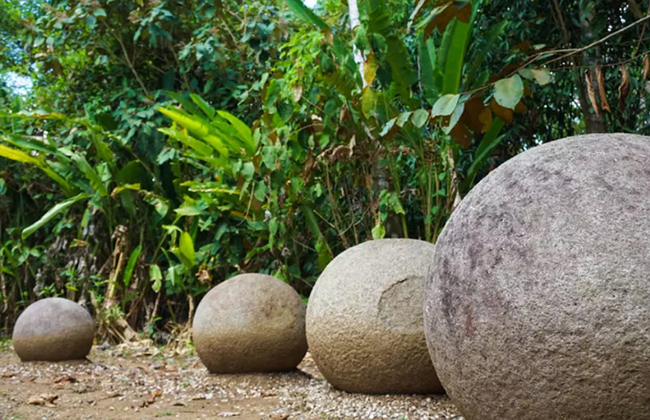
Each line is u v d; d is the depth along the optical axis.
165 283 8.52
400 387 3.66
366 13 5.84
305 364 6.05
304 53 6.20
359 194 6.63
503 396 2.02
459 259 2.18
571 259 1.92
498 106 2.78
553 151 2.24
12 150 8.12
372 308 3.62
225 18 8.62
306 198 6.61
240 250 7.85
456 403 2.25
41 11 10.98
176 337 7.84
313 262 7.49
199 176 8.48
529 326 1.94
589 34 5.77
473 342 2.08
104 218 8.77
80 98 9.51
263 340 4.86
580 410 1.89
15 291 9.55
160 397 4.52
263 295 4.98
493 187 2.25
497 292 2.02
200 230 8.59
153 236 8.88
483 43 6.57
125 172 8.41
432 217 6.06
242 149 7.12
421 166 6.21
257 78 9.20
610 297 1.84
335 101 6.12
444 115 2.69
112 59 9.33
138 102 9.05
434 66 6.15
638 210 1.94
